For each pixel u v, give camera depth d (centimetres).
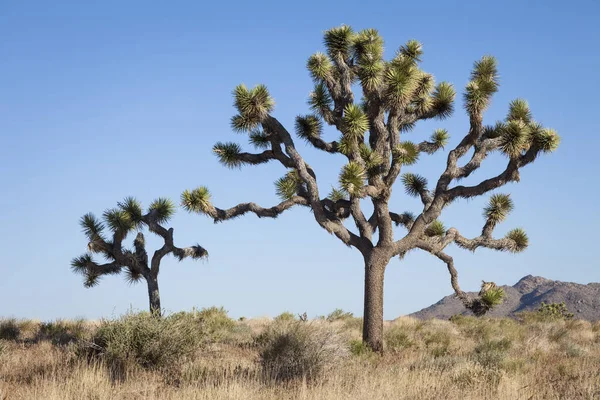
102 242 1850
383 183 1666
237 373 1077
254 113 1603
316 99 1670
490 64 1703
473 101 1645
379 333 1650
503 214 1850
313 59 1667
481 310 1886
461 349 1623
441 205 1712
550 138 1580
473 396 888
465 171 1705
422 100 1734
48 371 1061
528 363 1258
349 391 889
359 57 1702
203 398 864
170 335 1197
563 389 961
